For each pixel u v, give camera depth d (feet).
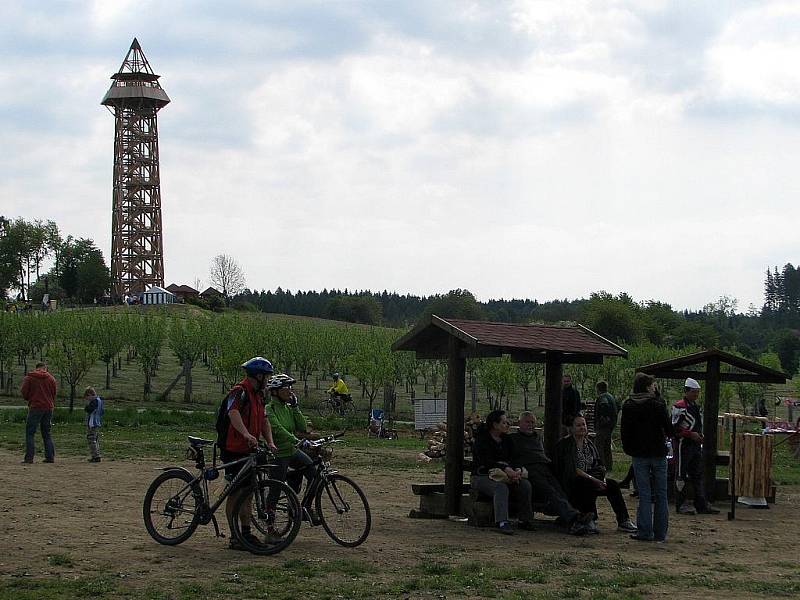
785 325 554.46
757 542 42.37
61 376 137.59
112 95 479.00
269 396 37.29
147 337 161.48
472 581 30.45
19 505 45.50
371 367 144.87
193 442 36.11
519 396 183.11
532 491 43.60
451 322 45.96
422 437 109.19
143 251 481.46
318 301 559.38
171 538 36.09
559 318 452.35
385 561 34.17
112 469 63.16
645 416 41.16
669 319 359.66
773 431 95.96
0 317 159.12
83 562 32.27
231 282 494.18
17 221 488.02
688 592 30.01
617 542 40.75
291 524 35.19
